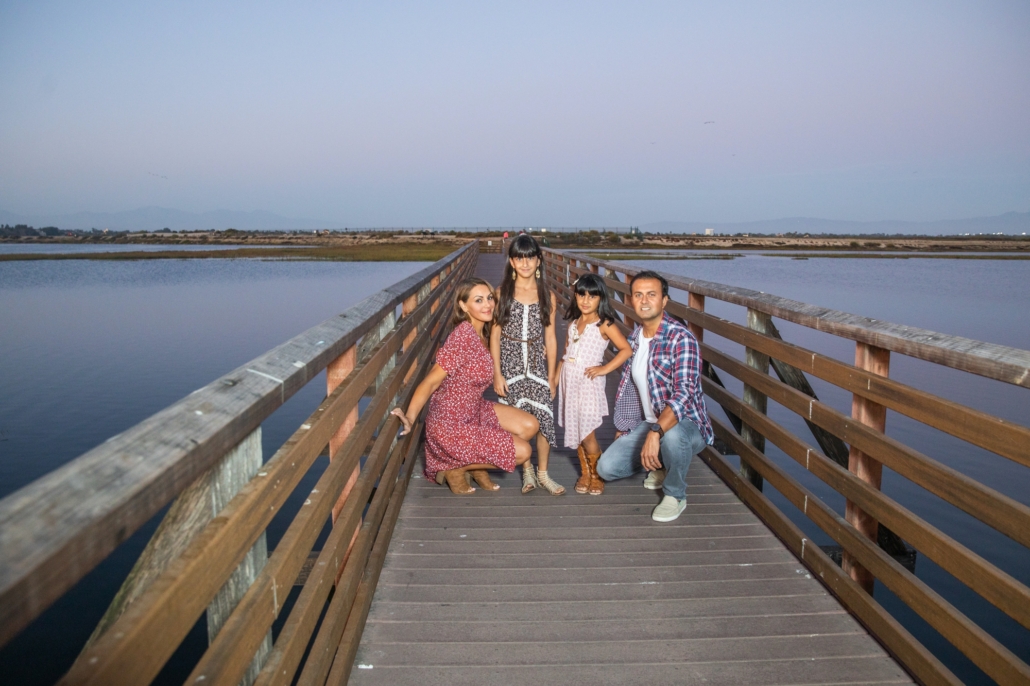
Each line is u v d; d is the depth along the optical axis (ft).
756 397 13.87
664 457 12.45
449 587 10.15
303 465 6.00
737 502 13.71
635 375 13.35
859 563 9.70
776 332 13.66
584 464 14.40
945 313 79.41
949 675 7.21
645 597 9.88
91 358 50.49
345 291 109.19
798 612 9.49
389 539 11.37
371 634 8.87
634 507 13.46
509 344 14.08
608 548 11.53
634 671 8.14
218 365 47.57
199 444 3.74
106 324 70.54
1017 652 13.88
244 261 221.66
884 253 367.66
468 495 14.12
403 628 9.02
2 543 2.29
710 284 16.19
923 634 15.48
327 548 7.32
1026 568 17.20
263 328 66.80
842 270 185.47
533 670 8.15
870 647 8.65
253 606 4.66
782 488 11.89
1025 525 6.12
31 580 2.28
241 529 4.48
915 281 140.36
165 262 228.02
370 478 9.41
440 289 24.03
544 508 13.39
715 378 17.37
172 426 3.71
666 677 8.03
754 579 10.45
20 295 108.68
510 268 13.85
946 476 7.27
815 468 10.61
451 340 12.76
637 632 8.97
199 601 3.82
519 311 13.96
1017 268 207.92
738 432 14.94
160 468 3.27
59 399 37.22
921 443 27.96
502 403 14.44
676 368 12.42
